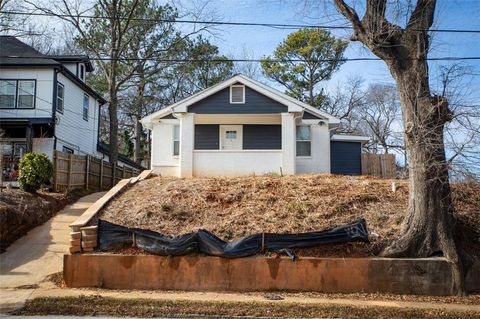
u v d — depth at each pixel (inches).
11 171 762.8
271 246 386.9
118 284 376.5
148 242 386.6
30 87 867.4
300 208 453.1
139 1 1103.6
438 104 394.0
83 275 376.5
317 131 832.3
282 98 755.4
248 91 764.0
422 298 362.3
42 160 610.2
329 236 391.9
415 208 397.4
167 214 448.8
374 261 374.9
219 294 360.8
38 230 518.3
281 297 352.8
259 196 482.9
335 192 490.9
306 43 1497.3
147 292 364.5
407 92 408.2
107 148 1234.0
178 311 312.2
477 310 327.9
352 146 984.9
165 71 1389.0
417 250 386.9
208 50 1370.6
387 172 979.3
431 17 415.2
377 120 1658.5
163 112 840.3
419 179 400.2
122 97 1550.2
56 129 885.2
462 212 457.4
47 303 321.1
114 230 396.8
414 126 402.9
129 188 549.3
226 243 382.9
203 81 1606.8
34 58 863.1
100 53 1153.4
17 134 889.5
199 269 377.4
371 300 349.7
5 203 513.0
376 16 411.5
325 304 328.5
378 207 457.7
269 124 832.9
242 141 830.5
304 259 376.5
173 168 837.8
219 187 512.7
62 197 639.8
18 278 388.5
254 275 375.9
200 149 823.1
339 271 374.0
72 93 979.9
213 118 793.6
